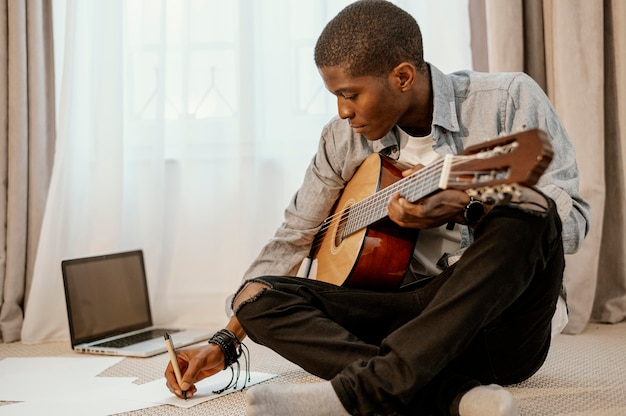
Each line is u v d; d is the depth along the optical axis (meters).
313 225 1.71
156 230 2.44
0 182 2.37
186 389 1.46
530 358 1.33
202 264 2.45
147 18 2.45
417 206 1.17
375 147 1.61
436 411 1.15
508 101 1.43
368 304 1.38
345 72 1.36
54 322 2.33
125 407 1.43
